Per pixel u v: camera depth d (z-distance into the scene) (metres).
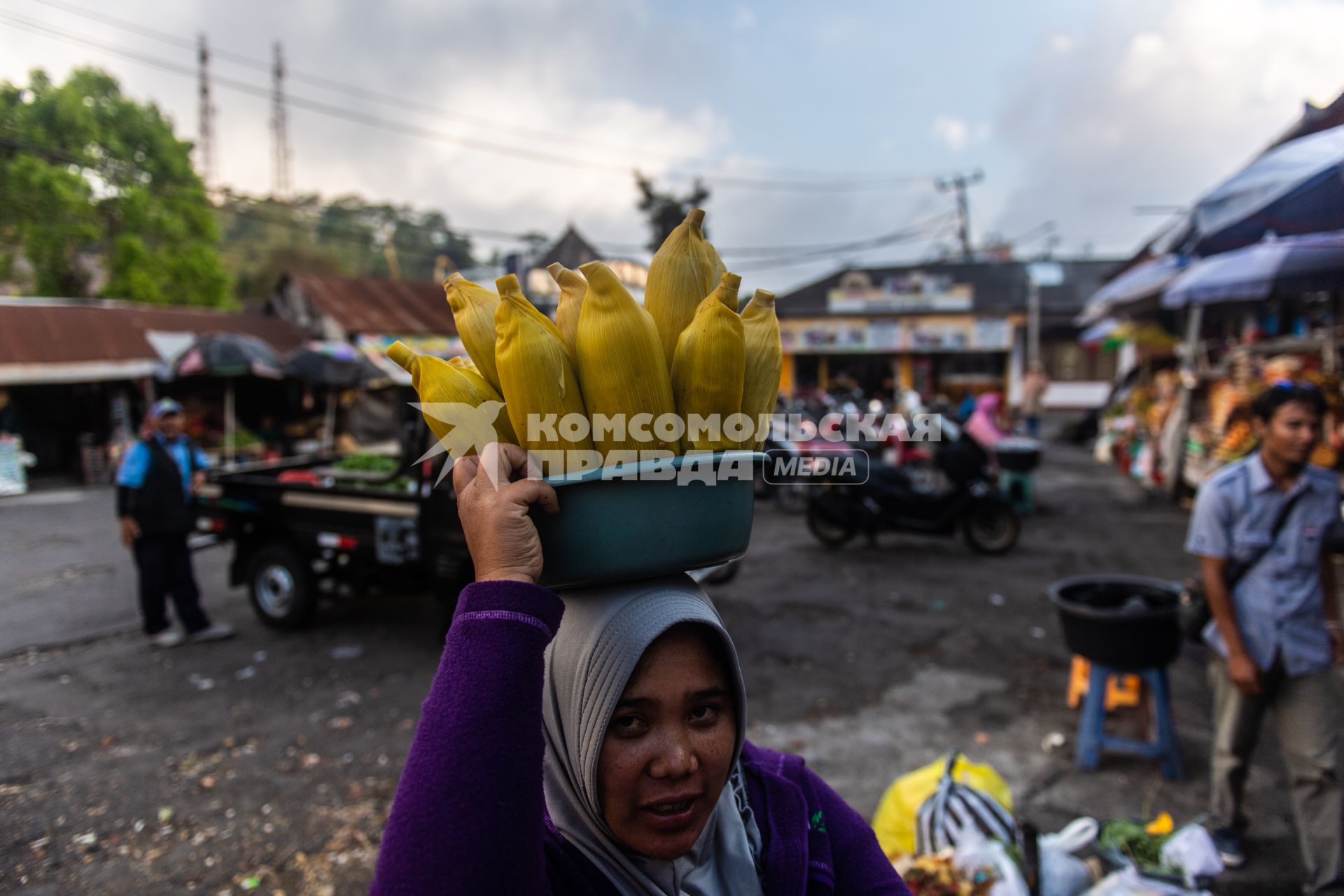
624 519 0.81
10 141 10.41
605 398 0.82
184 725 4.07
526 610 0.76
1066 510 9.60
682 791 0.87
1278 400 2.44
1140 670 3.34
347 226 49.94
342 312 18.89
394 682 4.61
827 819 1.07
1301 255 6.18
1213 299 7.19
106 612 6.09
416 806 0.70
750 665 4.71
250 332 17.20
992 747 3.66
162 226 18.25
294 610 5.47
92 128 16.38
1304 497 2.48
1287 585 2.50
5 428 13.99
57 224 16.39
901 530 7.46
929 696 4.23
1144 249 12.48
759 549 7.71
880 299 23.47
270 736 3.94
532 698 0.75
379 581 5.29
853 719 3.98
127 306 15.49
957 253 26.47
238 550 5.83
